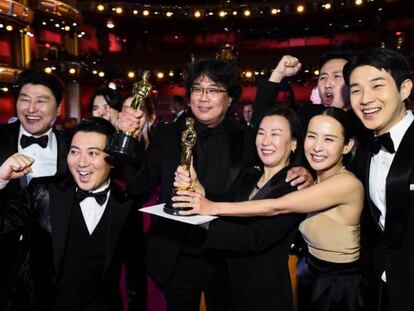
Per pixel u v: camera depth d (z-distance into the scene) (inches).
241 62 636.1
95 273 69.8
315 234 68.7
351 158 73.1
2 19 452.1
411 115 61.7
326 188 63.2
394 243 60.1
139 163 69.4
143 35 840.3
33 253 64.1
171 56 693.9
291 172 68.2
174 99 292.7
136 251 76.4
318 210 63.9
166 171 76.9
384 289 64.8
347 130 66.9
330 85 98.3
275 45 804.6
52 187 67.5
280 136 68.3
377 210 64.4
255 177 74.4
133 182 69.4
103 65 668.7
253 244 62.8
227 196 75.8
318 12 697.6
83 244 67.8
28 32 521.0
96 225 68.4
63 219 65.8
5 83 473.1
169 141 78.8
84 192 68.4
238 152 77.9
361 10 689.6
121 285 115.3
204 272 79.0
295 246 81.7
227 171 77.9
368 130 69.9
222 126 80.3
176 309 80.2
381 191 62.4
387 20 726.5
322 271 69.4
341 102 97.1
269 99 92.6
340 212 66.6
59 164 83.4
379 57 57.0
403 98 59.2
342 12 703.1
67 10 573.0
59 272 65.4
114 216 68.4
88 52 714.2
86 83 647.8
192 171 65.6
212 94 75.2
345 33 761.6
